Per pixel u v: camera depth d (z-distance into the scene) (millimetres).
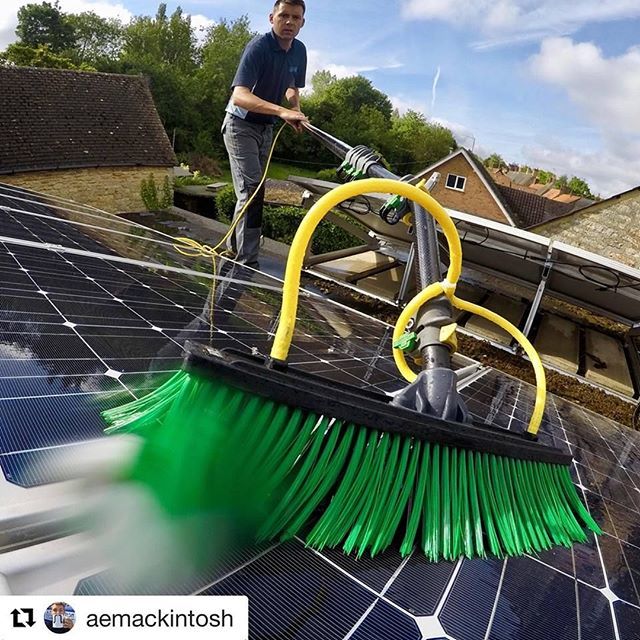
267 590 1123
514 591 1386
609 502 2293
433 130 69625
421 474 1482
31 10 65438
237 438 1246
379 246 11258
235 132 5547
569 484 1986
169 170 22094
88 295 2748
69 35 67625
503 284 11359
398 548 1416
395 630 1135
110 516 1150
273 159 58125
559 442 2992
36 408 1475
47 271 2922
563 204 32375
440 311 1782
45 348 1900
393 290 10055
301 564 1238
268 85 5379
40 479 1178
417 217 2068
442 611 1230
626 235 18203
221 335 2865
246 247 6168
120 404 1641
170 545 1144
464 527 1486
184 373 1282
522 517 1665
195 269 4734
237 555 1196
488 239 8109
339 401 1338
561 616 1353
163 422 1268
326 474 1354
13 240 3289
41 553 1011
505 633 1225
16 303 2227
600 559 1726
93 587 986
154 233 6934
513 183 58000
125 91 22922
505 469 1697
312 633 1062
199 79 55188
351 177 2576
